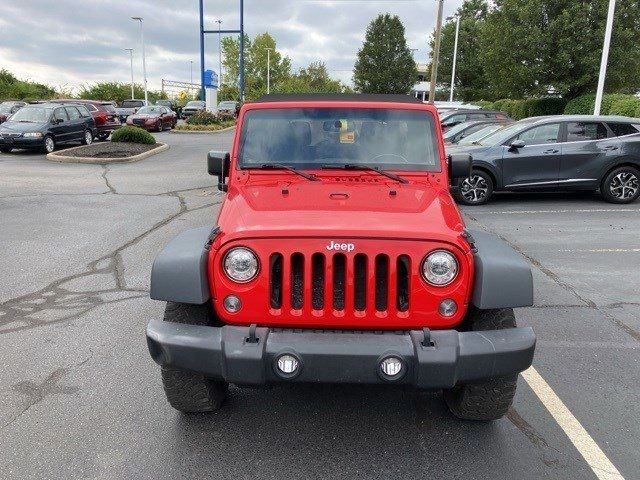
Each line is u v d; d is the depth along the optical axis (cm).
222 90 7644
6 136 1911
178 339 284
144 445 326
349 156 396
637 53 2773
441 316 291
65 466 307
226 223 311
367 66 6950
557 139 1084
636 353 451
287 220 299
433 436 338
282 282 287
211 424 348
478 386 321
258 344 276
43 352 441
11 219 919
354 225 291
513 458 318
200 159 1873
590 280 633
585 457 319
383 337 280
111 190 1227
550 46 2898
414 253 286
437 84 6225
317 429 345
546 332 491
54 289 584
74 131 2117
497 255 300
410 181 385
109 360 429
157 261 297
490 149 1079
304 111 403
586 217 975
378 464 312
